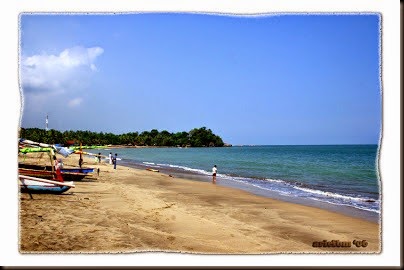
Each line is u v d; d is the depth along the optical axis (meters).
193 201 11.57
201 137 132.00
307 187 17.11
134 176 19.36
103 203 9.90
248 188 16.25
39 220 7.29
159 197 11.98
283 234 7.63
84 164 26.91
